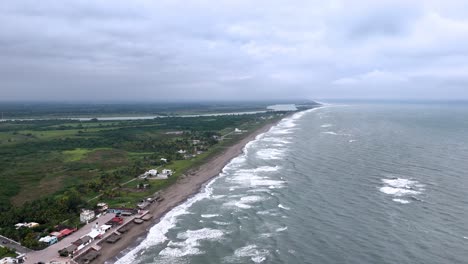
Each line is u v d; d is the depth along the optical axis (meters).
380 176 125.06
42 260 73.19
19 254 75.38
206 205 105.50
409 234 80.31
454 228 82.50
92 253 77.62
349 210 95.25
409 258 70.62
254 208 100.81
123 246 81.62
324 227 85.94
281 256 73.88
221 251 77.38
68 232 86.25
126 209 102.12
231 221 92.81
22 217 93.12
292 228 86.44
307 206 99.88
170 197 114.88
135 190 121.94
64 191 119.38
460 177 121.56
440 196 103.12
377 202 100.00
